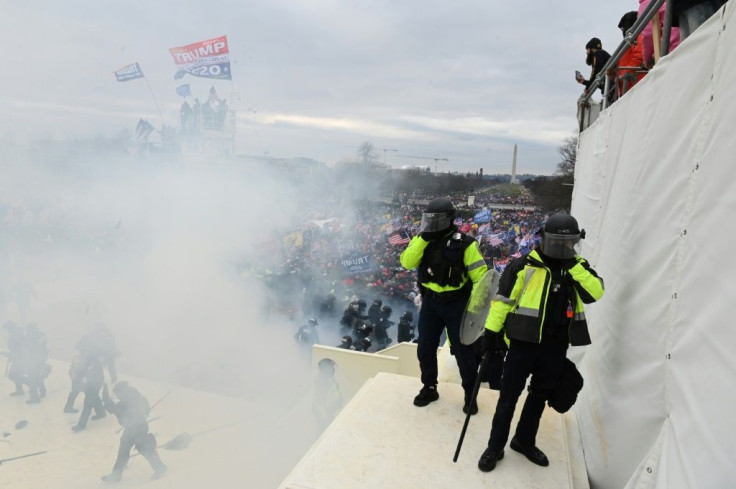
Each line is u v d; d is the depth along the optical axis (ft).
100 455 29.27
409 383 15.47
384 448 11.81
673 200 9.03
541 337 10.34
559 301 10.28
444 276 12.57
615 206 13.96
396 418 13.23
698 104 8.25
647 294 9.79
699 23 10.27
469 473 10.93
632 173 12.25
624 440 10.05
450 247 12.50
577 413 14.40
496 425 11.00
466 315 12.39
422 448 11.85
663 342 8.73
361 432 12.50
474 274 12.37
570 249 10.19
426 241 12.81
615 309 11.94
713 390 6.48
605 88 21.35
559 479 10.80
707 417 6.54
